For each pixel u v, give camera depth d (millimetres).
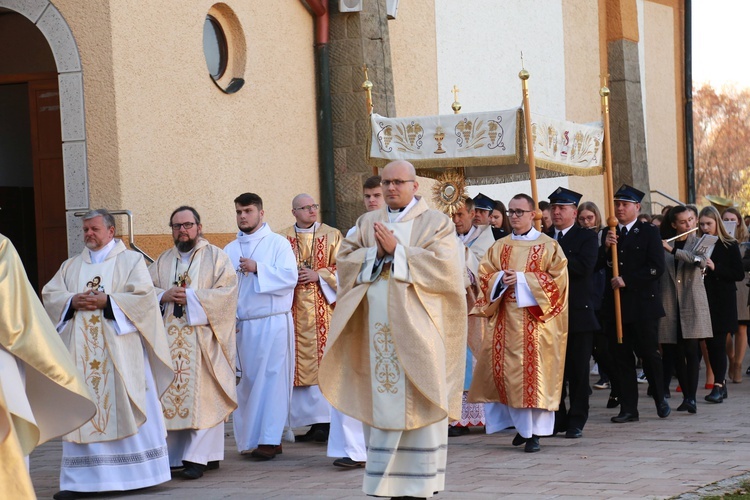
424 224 6863
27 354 5945
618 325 10859
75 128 11461
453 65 17219
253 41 13320
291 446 10008
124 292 8227
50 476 8805
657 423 10758
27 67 13836
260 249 9609
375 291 6781
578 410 9938
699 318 11500
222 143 12781
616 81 21438
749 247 14148
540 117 10750
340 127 14477
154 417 8172
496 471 8297
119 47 11422
